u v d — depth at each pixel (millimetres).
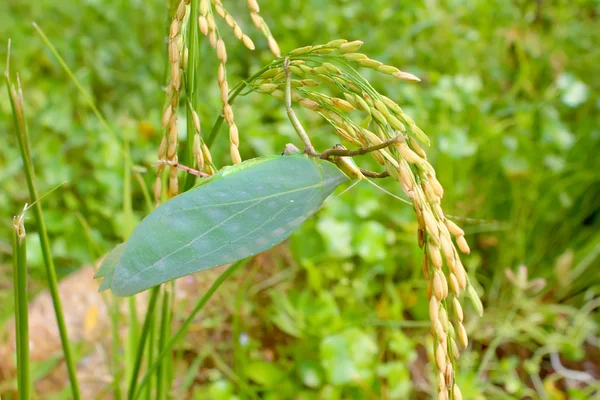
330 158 283
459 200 855
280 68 285
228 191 263
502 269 839
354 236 772
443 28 1161
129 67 1170
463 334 258
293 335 745
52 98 1032
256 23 292
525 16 1250
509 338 785
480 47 1151
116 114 1075
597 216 917
